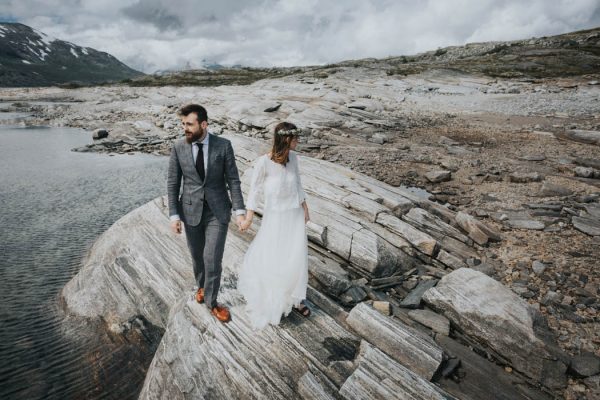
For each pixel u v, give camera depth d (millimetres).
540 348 4246
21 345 5754
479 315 4684
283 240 4180
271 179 4113
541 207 9188
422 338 4238
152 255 6797
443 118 24812
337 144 18234
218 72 103062
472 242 7336
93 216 11344
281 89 39750
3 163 17578
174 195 4117
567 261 6625
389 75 50344
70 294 6875
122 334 5859
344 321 4633
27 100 50188
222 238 4188
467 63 62344
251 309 4367
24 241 9477
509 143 17328
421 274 6418
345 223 6996
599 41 72062
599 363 4191
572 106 26625
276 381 3834
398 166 14188
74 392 4980
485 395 3850
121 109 37750
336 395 3586
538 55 64562
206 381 4043
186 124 3789
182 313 4691
